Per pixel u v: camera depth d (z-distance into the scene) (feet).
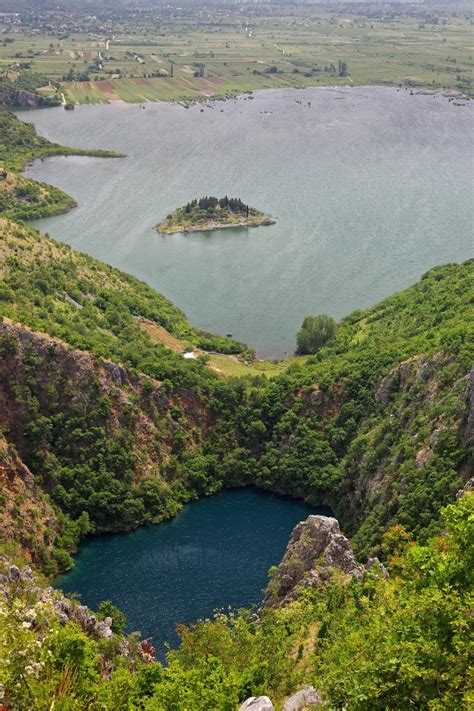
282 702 202.69
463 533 153.38
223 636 248.73
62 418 437.17
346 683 143.02
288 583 314.76
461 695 127.13
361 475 412.36
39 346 444.14
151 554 407.03
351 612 220.02
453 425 353.92
